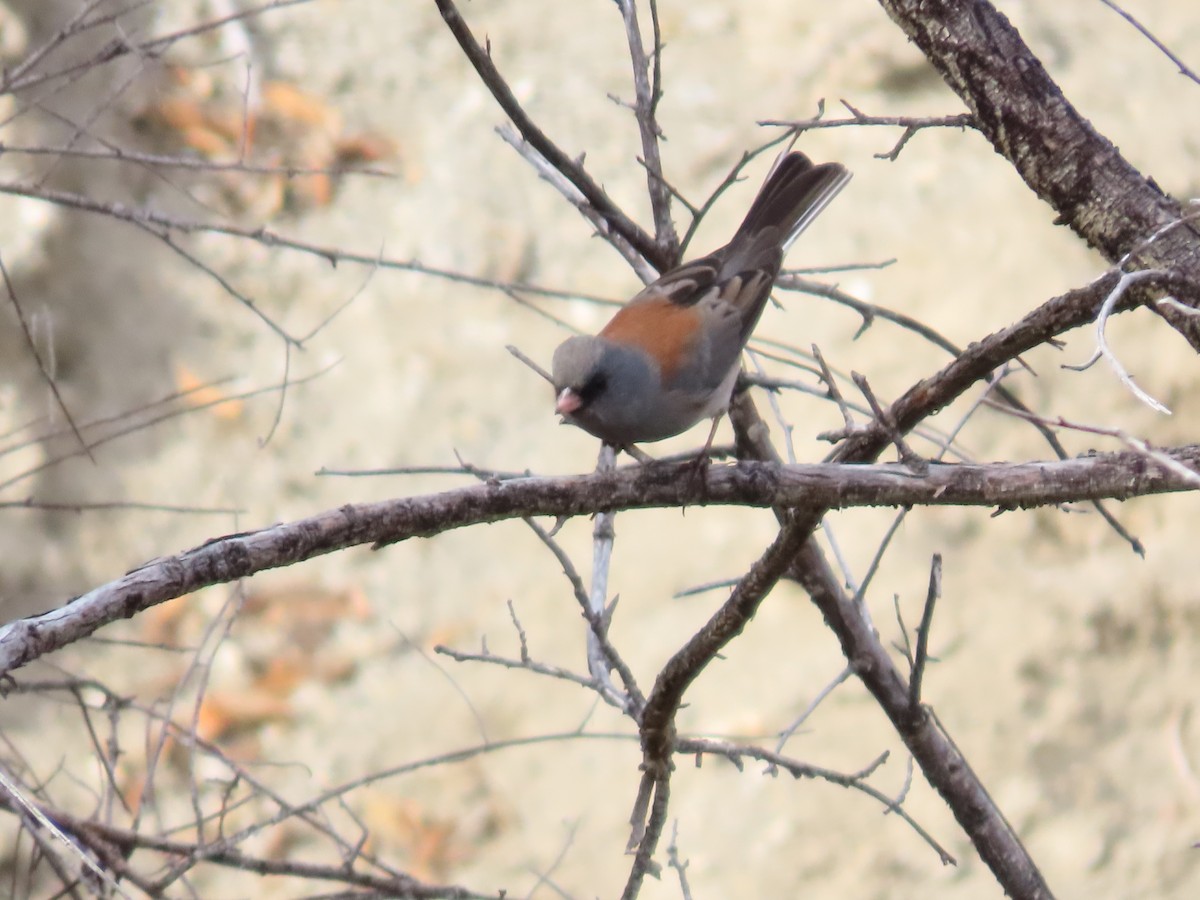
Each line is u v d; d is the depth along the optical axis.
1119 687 13.22
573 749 12.62
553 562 13.93
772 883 12.05
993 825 6.27
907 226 15.90
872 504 4.52
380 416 14.68
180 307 14.93
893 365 14.72
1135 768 12.80
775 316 15.25
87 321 14.36
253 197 15.69
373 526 4.14
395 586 13.79
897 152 5.11
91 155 6.72
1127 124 16.78
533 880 11.85
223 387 14.61
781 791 12.50
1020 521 14.10
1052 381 14.59
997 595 13.71
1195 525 14.13
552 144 5.83
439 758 6.68
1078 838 12.45
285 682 12.95
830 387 5.24
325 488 14.13
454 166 16.42
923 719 6.14
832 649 13.26
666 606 13.49
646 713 5.43
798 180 7.29
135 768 11.73
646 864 5.62
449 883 11.81
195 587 3.84
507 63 17.55
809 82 17.20
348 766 12.45
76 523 13.40
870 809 12.39
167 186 15.18
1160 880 12.24
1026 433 14.16
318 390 14.79
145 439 14.09
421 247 15.76
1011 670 13.28
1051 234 15.80
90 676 12.51
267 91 16.23
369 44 17.31
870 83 17.16
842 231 15.94
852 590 6.39
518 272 15.72
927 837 6.19
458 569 13.92
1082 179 4.87
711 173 16.28
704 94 17.08
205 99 15.53
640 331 6.34
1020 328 4.68
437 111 16.91
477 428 14.64
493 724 12.80
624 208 15.84
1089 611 13.53
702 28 17.95
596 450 14.45
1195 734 12.91
